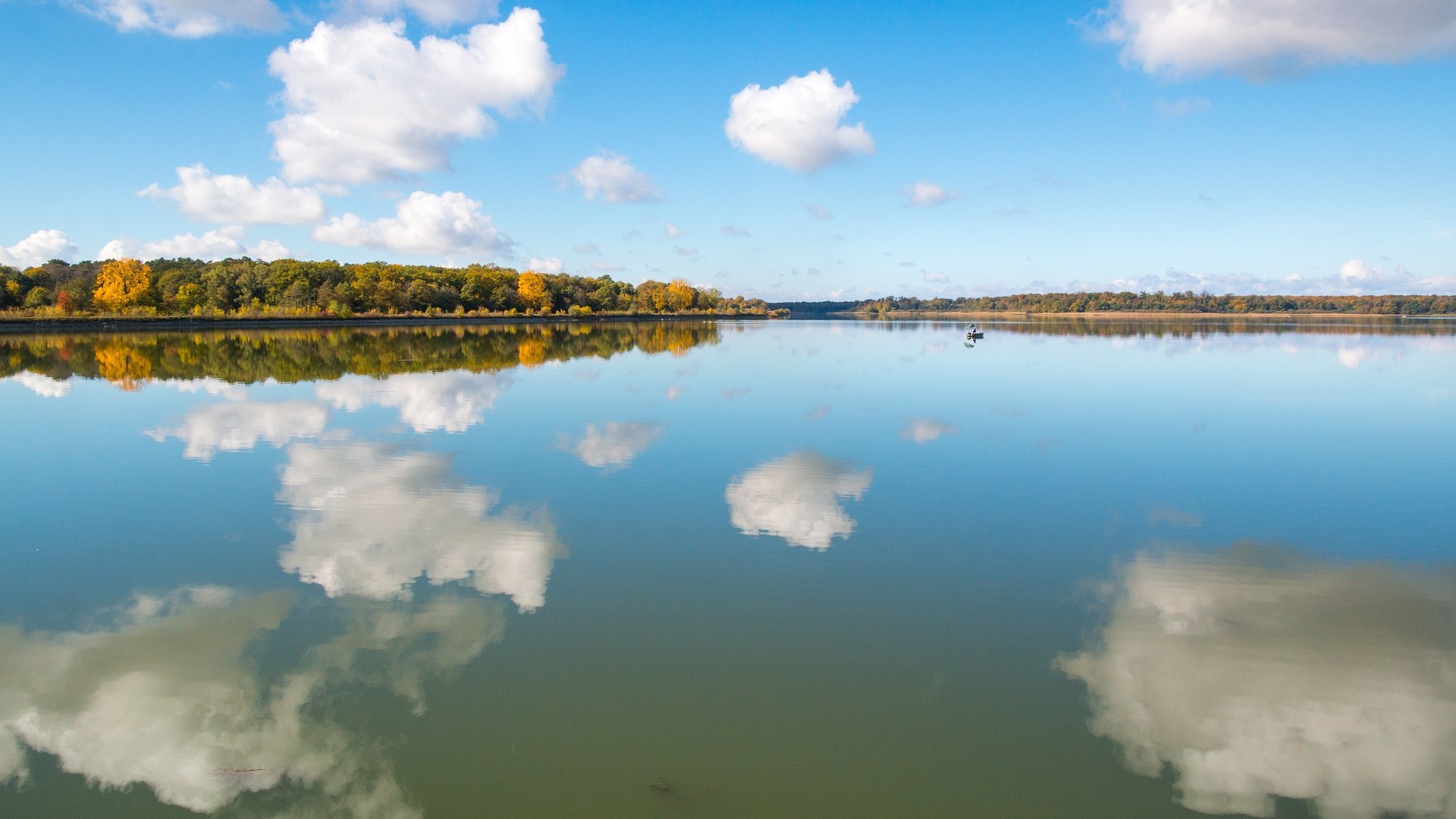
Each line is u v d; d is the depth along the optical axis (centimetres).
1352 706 734
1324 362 4262
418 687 757
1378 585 1019
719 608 937
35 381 3156
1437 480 1557
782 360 4400
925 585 1012
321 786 614
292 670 790
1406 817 593
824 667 802
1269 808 600
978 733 690
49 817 584
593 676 779
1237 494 1461
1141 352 5094
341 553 1118
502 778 624
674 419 2241
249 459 1708
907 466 1661
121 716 714
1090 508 1356
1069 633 880
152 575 1043
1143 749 670
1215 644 855
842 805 600
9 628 888
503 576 1039
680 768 639
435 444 1862
